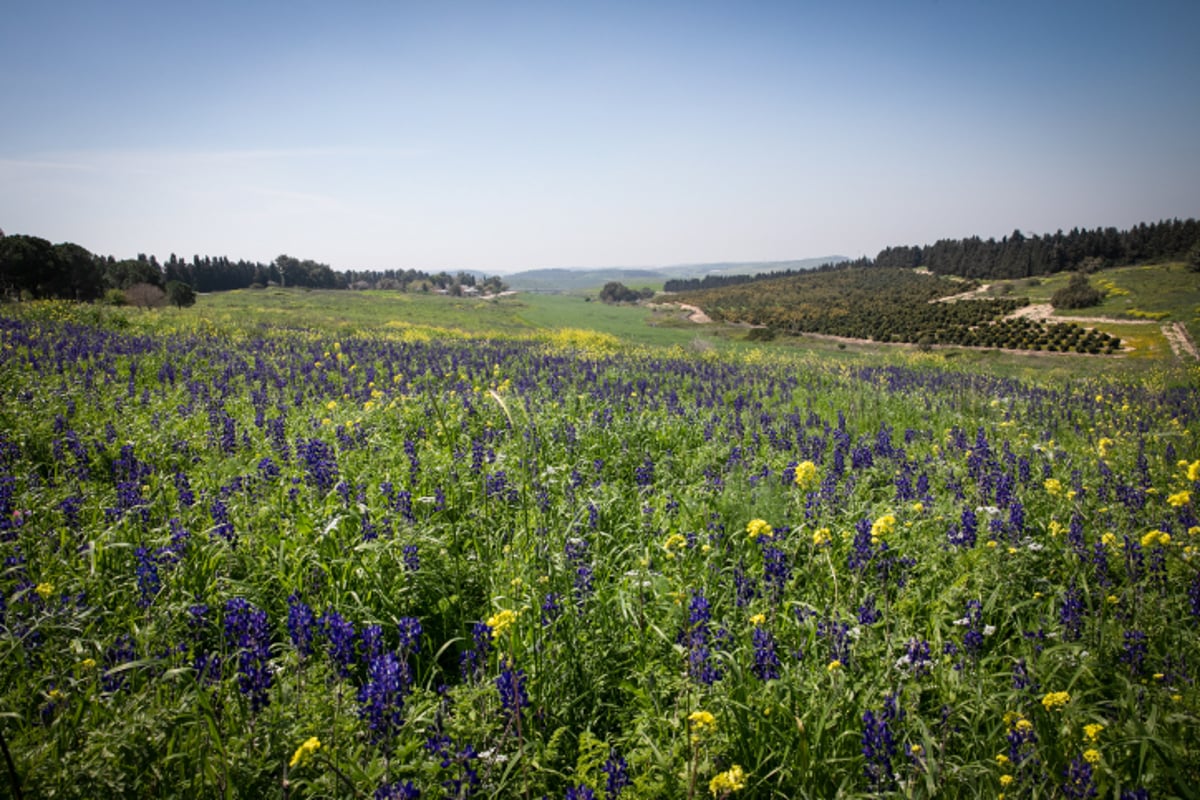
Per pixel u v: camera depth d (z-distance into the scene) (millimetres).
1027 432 11945
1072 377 32062
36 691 3492
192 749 3133
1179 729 3334
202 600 4559
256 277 177000
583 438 9789
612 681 4039
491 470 7176
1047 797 2998
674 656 4043
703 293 169000
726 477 7766
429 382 15773
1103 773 2994
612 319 110062
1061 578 5215
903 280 134750
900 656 4059
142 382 13961
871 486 8195
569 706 3814
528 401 12758
